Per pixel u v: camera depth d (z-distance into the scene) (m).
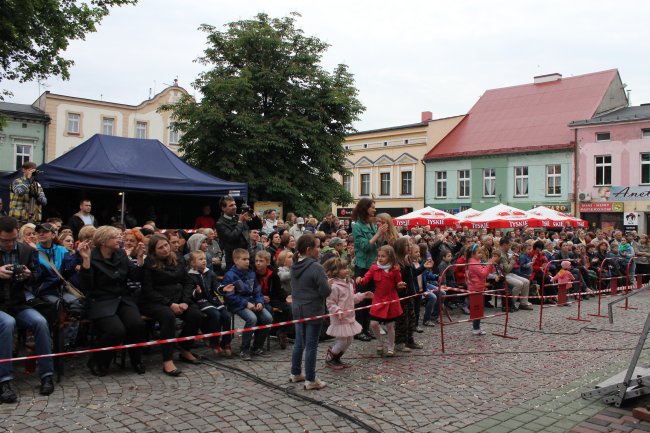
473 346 8.18
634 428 4.73
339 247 9.66
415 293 8.72
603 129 30.36
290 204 22.91
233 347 7.92
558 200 32.03
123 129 42.97
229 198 8.45
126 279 6.60
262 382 6.04
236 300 7.21
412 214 18.95
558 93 36.12
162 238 6.78
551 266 13.97
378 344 8.06
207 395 5.54
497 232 21.70
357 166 42.47
